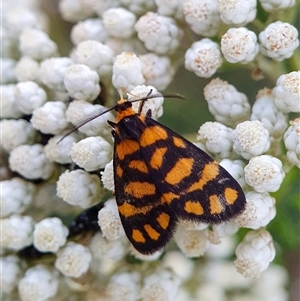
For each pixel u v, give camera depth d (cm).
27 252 11
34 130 11
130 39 11
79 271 11
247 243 10
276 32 10
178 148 10
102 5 12
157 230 10
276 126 11
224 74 12
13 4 13
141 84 11
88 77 11
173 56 11
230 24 11
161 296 11
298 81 10
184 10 11
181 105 12
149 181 10
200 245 11
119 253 11
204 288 12
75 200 11
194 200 10
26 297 11
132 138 10
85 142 11
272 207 10
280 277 12
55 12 13
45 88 12
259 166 10
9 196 11
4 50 12
